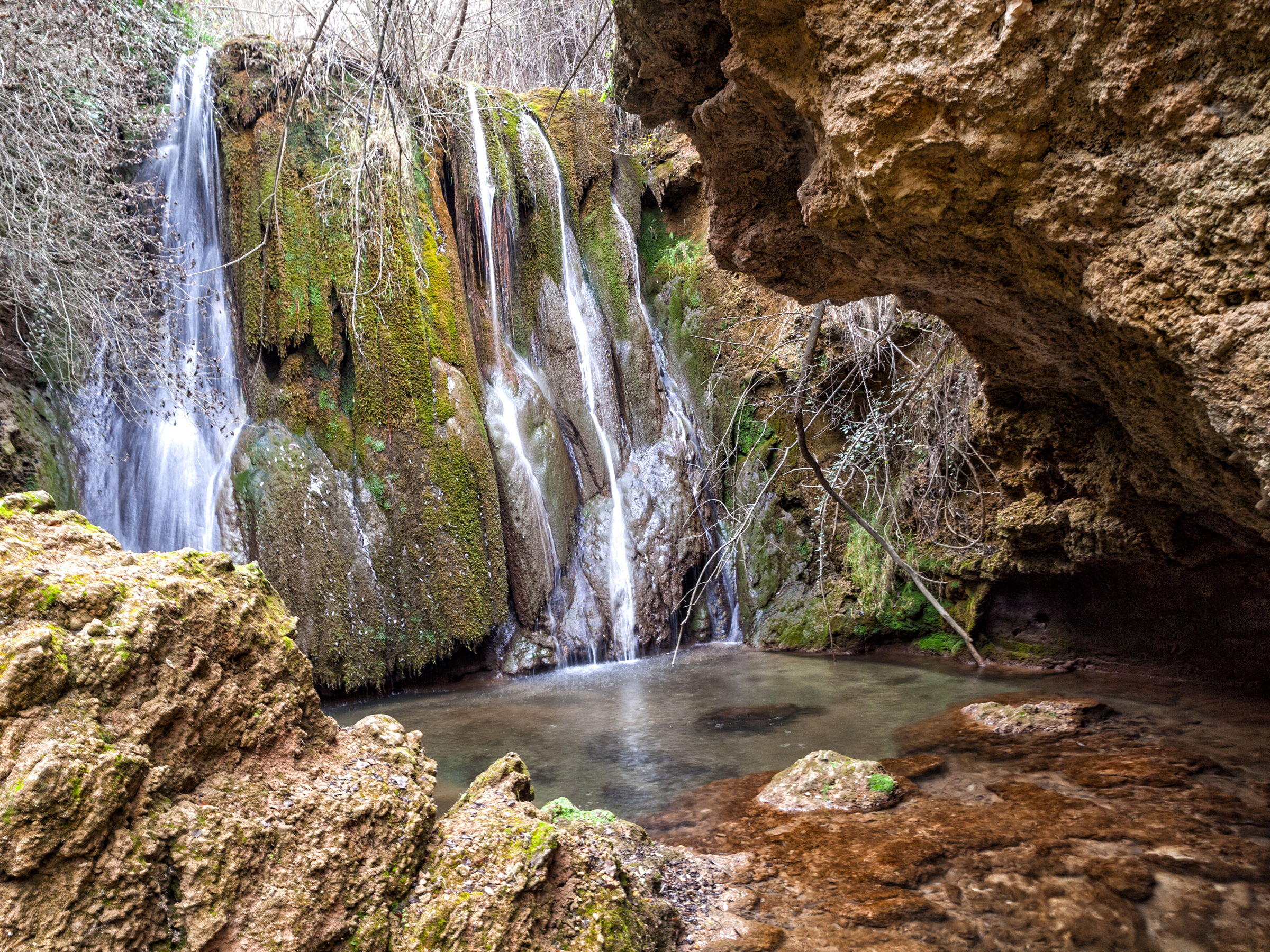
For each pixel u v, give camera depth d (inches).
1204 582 255.8
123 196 314.7
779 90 129.7
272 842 75.2
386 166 280.8
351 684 321.4
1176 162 97.7
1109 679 279.9
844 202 131.4
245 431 336.5
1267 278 93.2
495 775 112.3
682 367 454.9
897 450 356.5
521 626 368.2
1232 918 122.9
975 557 315.9
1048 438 214.5
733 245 173.2
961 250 133.2
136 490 309.4
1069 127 105.7
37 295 268.4
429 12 226.2
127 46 315.3
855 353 359.6
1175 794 172.1
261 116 347.6
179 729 73.9
